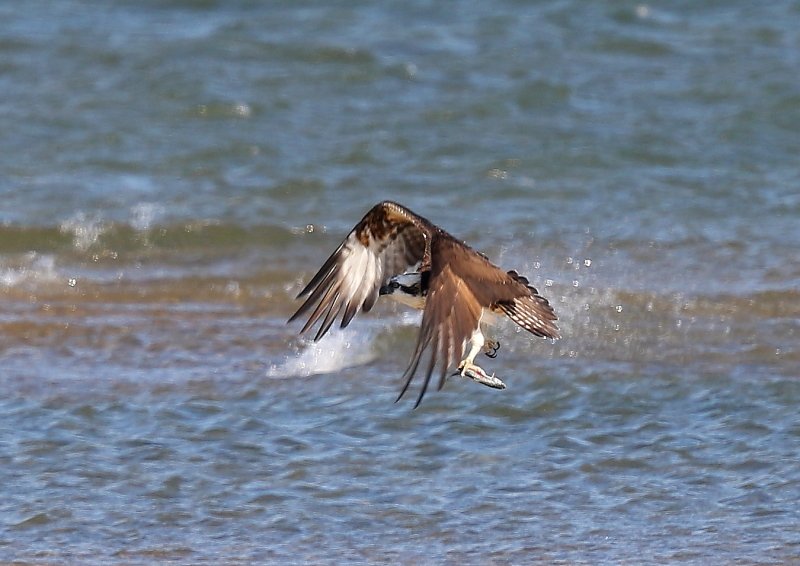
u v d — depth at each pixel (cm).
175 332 1461
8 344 1415
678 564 945
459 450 1156
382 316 1485
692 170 2017
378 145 2108
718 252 1708
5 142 2091
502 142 2127
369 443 1172
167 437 1180
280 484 1091
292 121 2209
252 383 1310
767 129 2167
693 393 1272
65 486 1082
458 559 960
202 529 1015
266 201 1906
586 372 1324
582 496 1070
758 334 1434
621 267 1661
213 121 2206
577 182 1978
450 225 1819
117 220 1814
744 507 1045
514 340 1413
